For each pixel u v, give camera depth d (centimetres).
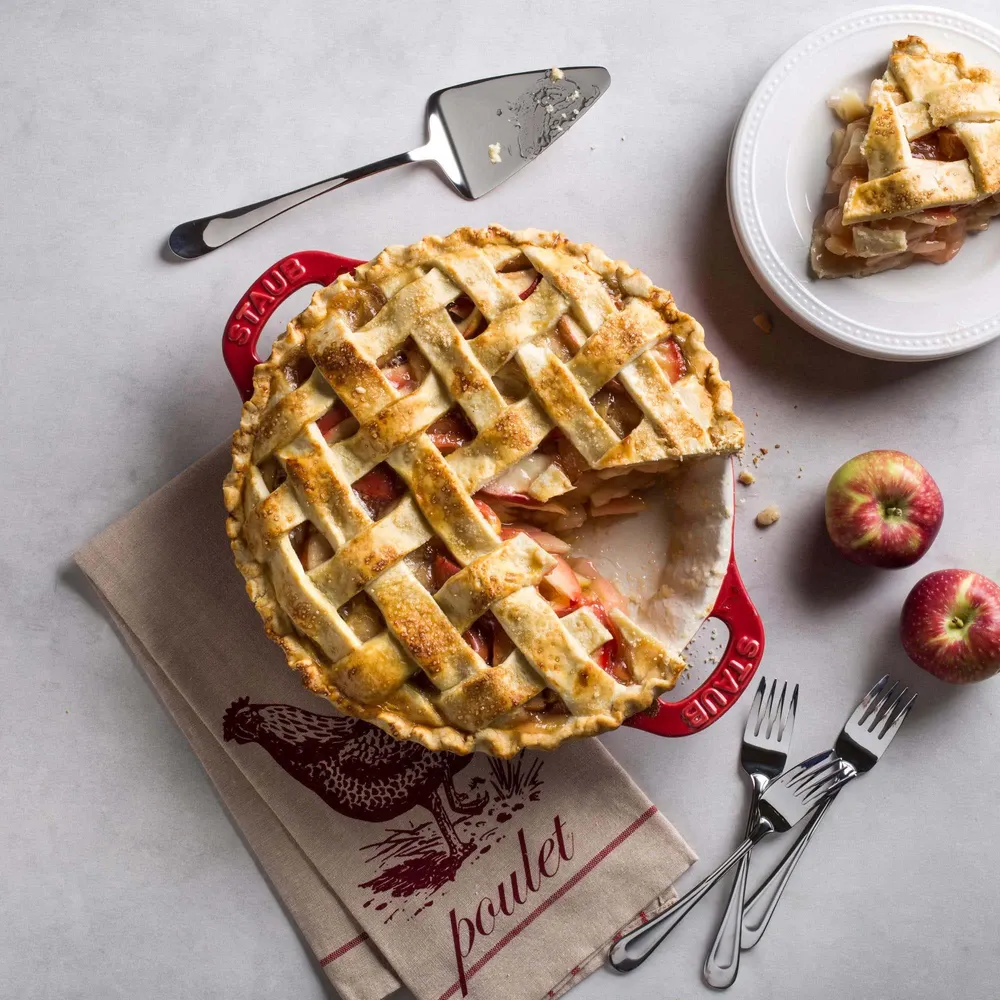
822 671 83
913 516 79
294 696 81
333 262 76
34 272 83
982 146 77
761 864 83
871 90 78
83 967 83
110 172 83
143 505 81
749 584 83
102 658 83
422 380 71
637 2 83
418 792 81
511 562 70
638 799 81
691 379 72
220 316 83
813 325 79
